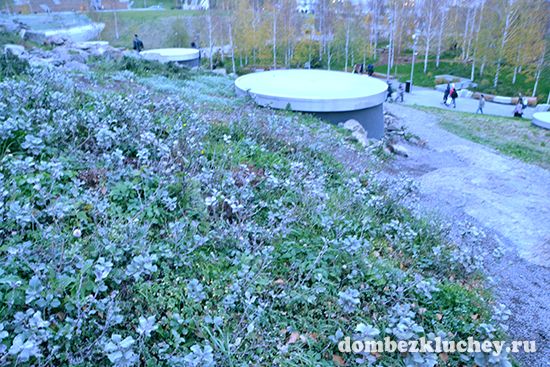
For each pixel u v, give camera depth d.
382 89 12.83
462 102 27.17
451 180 9.09
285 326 2.72
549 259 5.69
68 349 2.07
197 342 2.42
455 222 6.17
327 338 2.71
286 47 35.97
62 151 3.75
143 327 2.06
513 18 31.14
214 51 35.69
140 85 10.13
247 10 34.91
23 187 3.12
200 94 11.03
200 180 3.82
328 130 9.09
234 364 2.30
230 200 3.52
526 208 7.65
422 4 39.16
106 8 51.47
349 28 37.19
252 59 37.56
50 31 25.00
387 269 3.59
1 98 4.18
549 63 30.95
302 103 11.26
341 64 38.88
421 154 11.83
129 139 4.14
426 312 3.26
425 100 27.19
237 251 3.18
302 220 3.93
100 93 6.20
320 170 5.50
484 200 7.90
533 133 16.38
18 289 2.23
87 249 2.69
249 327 2.41
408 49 43.53
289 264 3.31
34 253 2.48
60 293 2.29
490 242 6.12
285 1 35.44
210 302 2.69
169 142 4.16
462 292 3.70
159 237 3.12
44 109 4.15
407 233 4.34
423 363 2.51
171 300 2.60
